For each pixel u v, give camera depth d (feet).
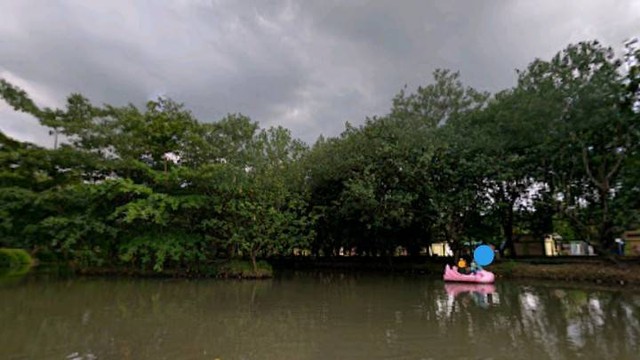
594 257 77.51
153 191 78.79
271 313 41.32
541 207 77.20
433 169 75.51
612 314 37.88
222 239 80.23
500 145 70.79
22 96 81.10
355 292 57.16
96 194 75.20
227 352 27.12
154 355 26.48
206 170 74.28
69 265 87.71
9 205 76.48
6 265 98.27
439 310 41.88
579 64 60.59
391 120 83.92
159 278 77.25
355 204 81.15
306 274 90.68
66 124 80.79
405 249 115.65
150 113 82.64
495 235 92.22
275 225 76.07
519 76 69.62
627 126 59.31
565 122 62.18
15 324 36.32
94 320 38.09
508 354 25.80
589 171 62.85
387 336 30.99
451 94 84.17
